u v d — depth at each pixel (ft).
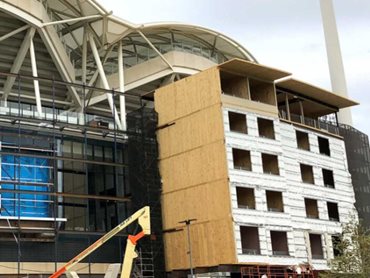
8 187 169.68
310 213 199.31
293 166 194.08
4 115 168.96
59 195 167.43
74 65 229.45
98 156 195.62
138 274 168.66
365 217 237.45
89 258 171.01
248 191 174.91
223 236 164.66
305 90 207.72
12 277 162.71
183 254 172.96
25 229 162.30
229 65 176.14
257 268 166.40
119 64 213.87
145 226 129.08
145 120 188.34
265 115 185.06
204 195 171.53
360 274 157.58
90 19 204.03
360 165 244.63
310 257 185.37
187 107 181.57
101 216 193.36
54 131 179.52
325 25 313.12
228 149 170.30
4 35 177.88
